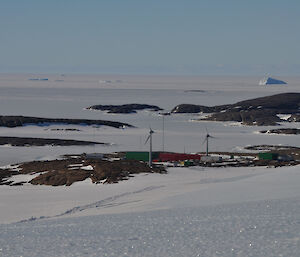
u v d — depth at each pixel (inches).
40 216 5049.2
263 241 3004.4
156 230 3476.9
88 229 3617.1
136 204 5260.8
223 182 6830.7
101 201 5821.9
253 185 6087.6
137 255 2790.4
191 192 5772.6
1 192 6796.3
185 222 3742.6
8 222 4694.9
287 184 6038.4
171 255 2770.7
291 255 2679.6
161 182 7076.8
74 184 7249.0
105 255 2812.5
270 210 4158.5
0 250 2987.2
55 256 2812.5
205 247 2918.3
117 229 3570.4
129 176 7667.3
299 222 3540.8
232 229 3388.3
